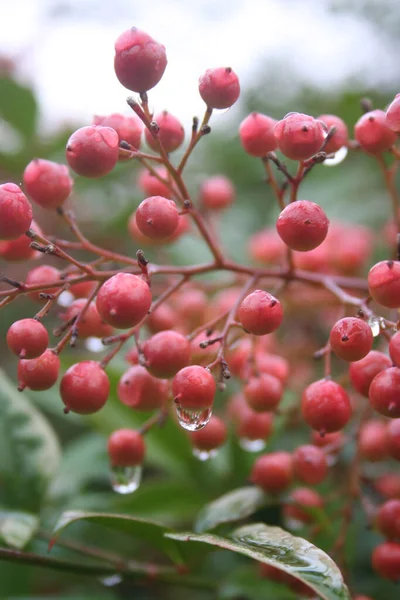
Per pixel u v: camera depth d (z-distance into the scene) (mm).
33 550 271
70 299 265
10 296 235
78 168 234
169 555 254
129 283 225
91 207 391
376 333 238
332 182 378
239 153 415
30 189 246
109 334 254
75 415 290
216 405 316
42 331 230
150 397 245
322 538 270
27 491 266
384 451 270
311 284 269
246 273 264
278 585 262
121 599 295
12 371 362
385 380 227
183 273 258
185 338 235
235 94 241
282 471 259
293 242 231
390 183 268
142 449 253
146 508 283
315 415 237
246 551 219
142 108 239
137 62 234
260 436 269
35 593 305
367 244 330
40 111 368
